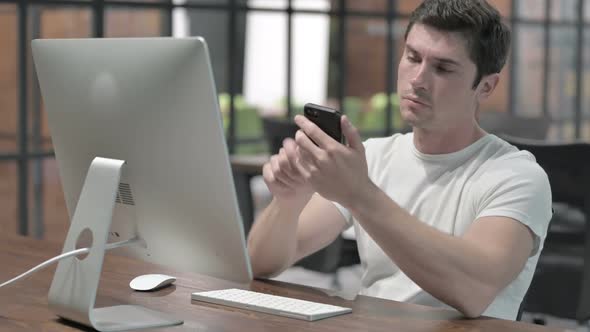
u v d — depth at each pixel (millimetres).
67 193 1812
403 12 7352
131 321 1483
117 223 1683
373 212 1533
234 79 6117
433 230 1577
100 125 1619
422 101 1774
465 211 1823
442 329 1476
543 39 8578
